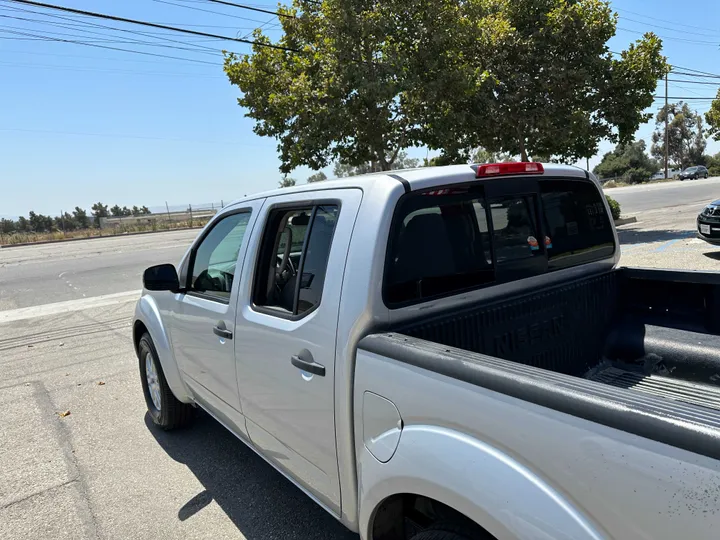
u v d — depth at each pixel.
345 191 2.32
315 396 2.23
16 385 5.71
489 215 2.57
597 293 3.07
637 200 30.59
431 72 12.99
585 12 14.69
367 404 1.94
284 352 2.40
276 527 3.04
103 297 10.95
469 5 14.48
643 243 13.35
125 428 4.46
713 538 1.07
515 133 16.06
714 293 2.85
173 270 3.49
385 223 2.11
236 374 2.86
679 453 1.12
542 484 1.37
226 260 3.18
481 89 14.85
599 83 15.11
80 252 23.08
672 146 90.94
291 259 2.58
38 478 3.70
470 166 2.51
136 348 4.55
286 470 2.65
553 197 2.91
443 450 1.61
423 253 2.28
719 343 2.80
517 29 15.48
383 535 2.02
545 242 2.84
